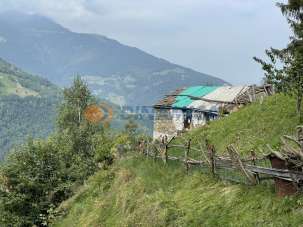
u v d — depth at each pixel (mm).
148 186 24125
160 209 19297
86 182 35781
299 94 24156
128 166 30062
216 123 32188
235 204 16031
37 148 36594
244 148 23734
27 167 35281
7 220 33719
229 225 14969
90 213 28312
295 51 25750
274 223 13281
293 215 13023
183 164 23844
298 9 28094
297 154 13453
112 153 37469
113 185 29312
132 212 22359
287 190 14117
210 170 20250
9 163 35312
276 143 21734
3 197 34125
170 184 23047
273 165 14734
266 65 24578
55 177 35875
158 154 27828
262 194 15266
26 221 33625
